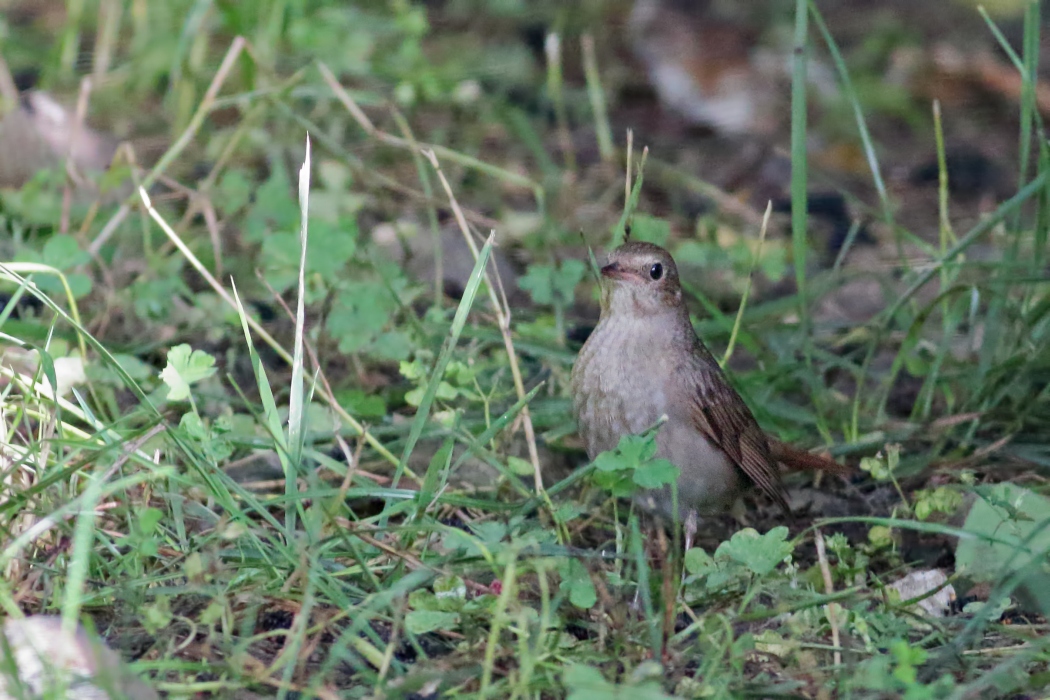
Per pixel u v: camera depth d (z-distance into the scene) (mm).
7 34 17469
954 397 11688
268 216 12828
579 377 9727
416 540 8594
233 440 8875
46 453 8047
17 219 13023
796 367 11438
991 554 8703
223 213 13516
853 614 7871
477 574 8109
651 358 9500
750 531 8125
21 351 10234
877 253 14664
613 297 9570
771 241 14562
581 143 16844
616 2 20562
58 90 15836
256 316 11562
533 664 6727
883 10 21609
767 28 20250
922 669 7535
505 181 15406
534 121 17328
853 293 13727
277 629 7367
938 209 15828
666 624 7484
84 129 14453
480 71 18094
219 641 7121
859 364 12508
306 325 11820
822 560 8367
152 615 6820
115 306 11758
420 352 10617
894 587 8867
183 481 7617
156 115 15727
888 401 12055
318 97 15633
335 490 8078
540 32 19828
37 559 7648
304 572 7305
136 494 8469
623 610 7562
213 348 11617
